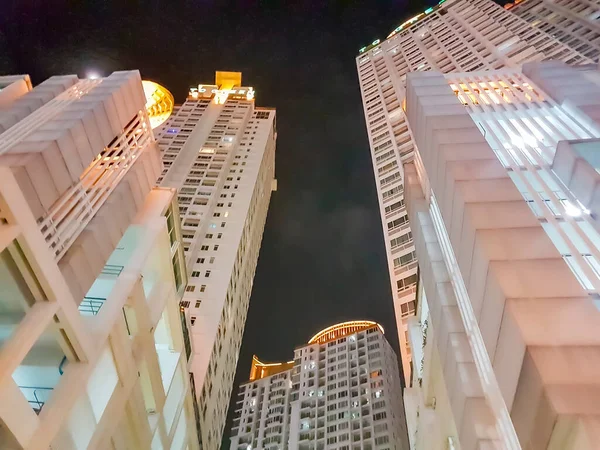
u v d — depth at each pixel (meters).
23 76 32.72
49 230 20.86
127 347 25.86
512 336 15.89
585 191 21.69
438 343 26.36
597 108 27.95
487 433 19.05
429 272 28.70
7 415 16.33
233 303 85.50
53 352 21.06
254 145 122.94
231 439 128.25
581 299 16.22
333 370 126.00
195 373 61.53
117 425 25.41
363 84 115.44
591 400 13.00
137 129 31.88
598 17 81.44
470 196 22.12
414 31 124.88
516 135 28.27
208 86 149.88
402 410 116.81
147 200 32.34
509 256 18.48
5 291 18.06
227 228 91.38
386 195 76.56
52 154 21.39
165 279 34.09
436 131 27.23
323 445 104.00
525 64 36.75
